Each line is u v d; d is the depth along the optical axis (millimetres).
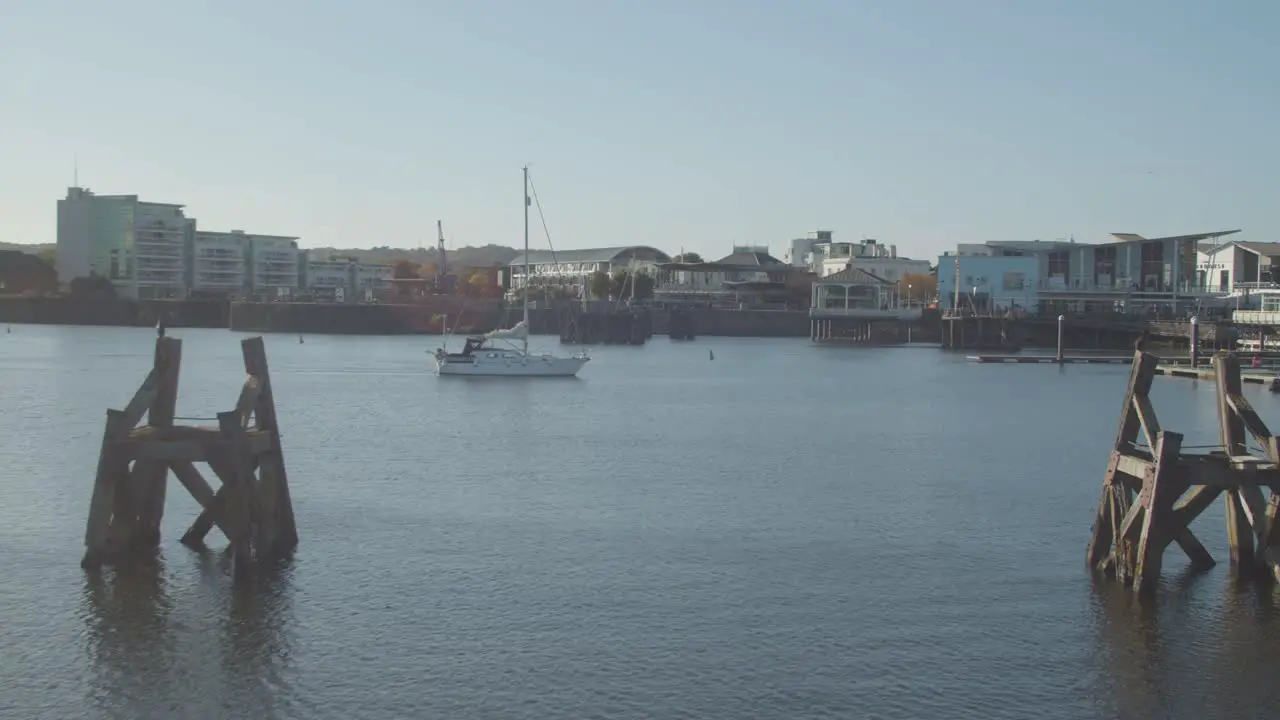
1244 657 31859
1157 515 35094
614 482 56656
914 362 159250
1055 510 50125
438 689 29516
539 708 28438
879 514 49156
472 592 37094
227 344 189375
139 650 31766
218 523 37188
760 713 28266
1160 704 29109
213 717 27969
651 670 30766
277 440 39656
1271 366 131500
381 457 64250
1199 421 86062
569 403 98812
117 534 39188
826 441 73312
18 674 30203
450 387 114250
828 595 37125
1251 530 37656
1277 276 193500
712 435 76250
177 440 36281
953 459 65375
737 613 35312
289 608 35125
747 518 48219
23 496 50531
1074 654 32062
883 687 29828
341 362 149875
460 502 50969
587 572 39562
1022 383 123312
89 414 83375
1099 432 79125
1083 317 182125
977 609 35750
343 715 28078
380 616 34625
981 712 28516
